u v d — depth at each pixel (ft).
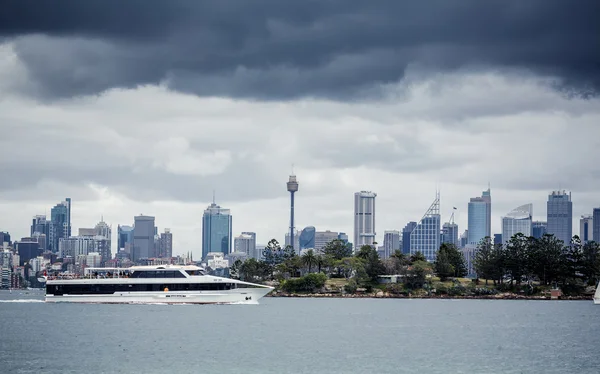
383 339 629.51
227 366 489.26
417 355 540.52
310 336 643.86
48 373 463.42
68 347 569.64
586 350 572.51
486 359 525.75
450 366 496.23
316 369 481.87
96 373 464.65
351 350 561.84
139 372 467.93
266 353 543.39
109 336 630.74
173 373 465.06
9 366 487.20
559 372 478.18
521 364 506.07
